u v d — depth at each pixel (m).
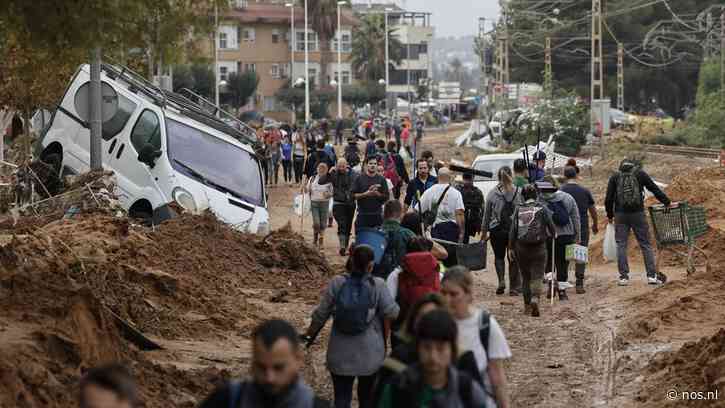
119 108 40.12
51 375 17.03
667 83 199.25
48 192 39.69
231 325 27.12
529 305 29.81
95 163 37.72
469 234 36.19
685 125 132.50
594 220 34.69
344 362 17.39
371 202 38.19
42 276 22.69
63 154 41.28
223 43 194.12
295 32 199.38
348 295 17.34
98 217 33.44
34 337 18.31
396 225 21.23
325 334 27.00
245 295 31.89
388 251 21.02
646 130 131.12
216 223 36.12
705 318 27.09
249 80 178.50
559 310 30.38
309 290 33.97
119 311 24.75
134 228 34.06
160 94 41.31
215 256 34.06
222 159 40.59
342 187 42.72
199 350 24.05
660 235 34.22
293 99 188.50
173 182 38.50
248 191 40.62
